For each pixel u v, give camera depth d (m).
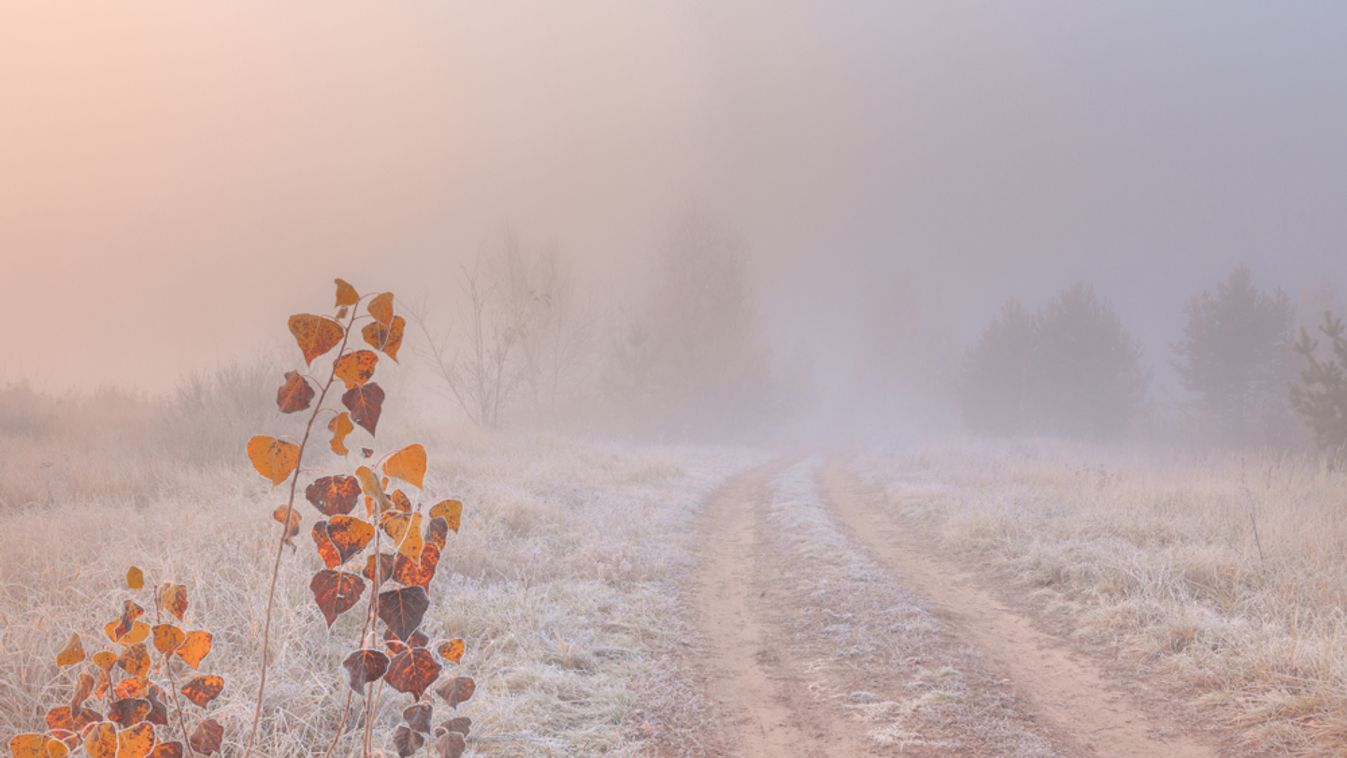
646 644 6.61
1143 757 4.46
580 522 11.19
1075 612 7.29
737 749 4.69
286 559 6.46
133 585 1.92
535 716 4.83
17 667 4.22
